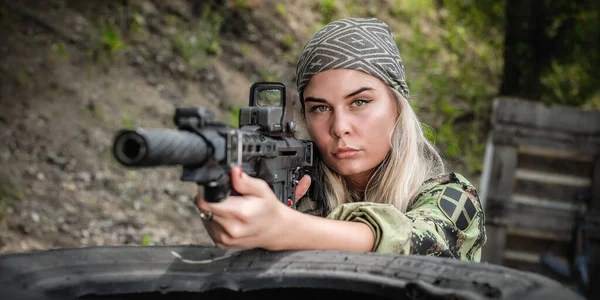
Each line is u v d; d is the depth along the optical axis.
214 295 1.28
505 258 4.76
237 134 1.21
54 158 5.11
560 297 1.01
